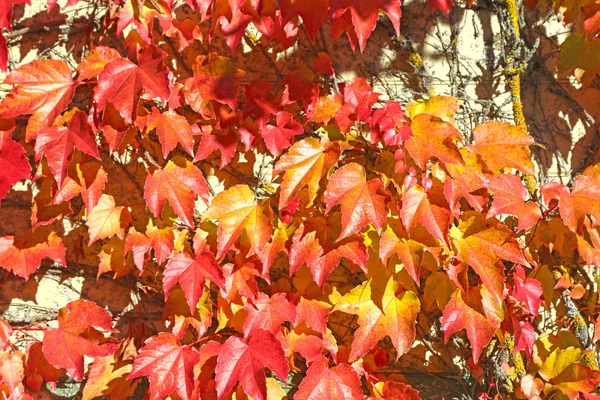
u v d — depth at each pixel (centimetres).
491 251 188
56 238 218
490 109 242
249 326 201
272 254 199
